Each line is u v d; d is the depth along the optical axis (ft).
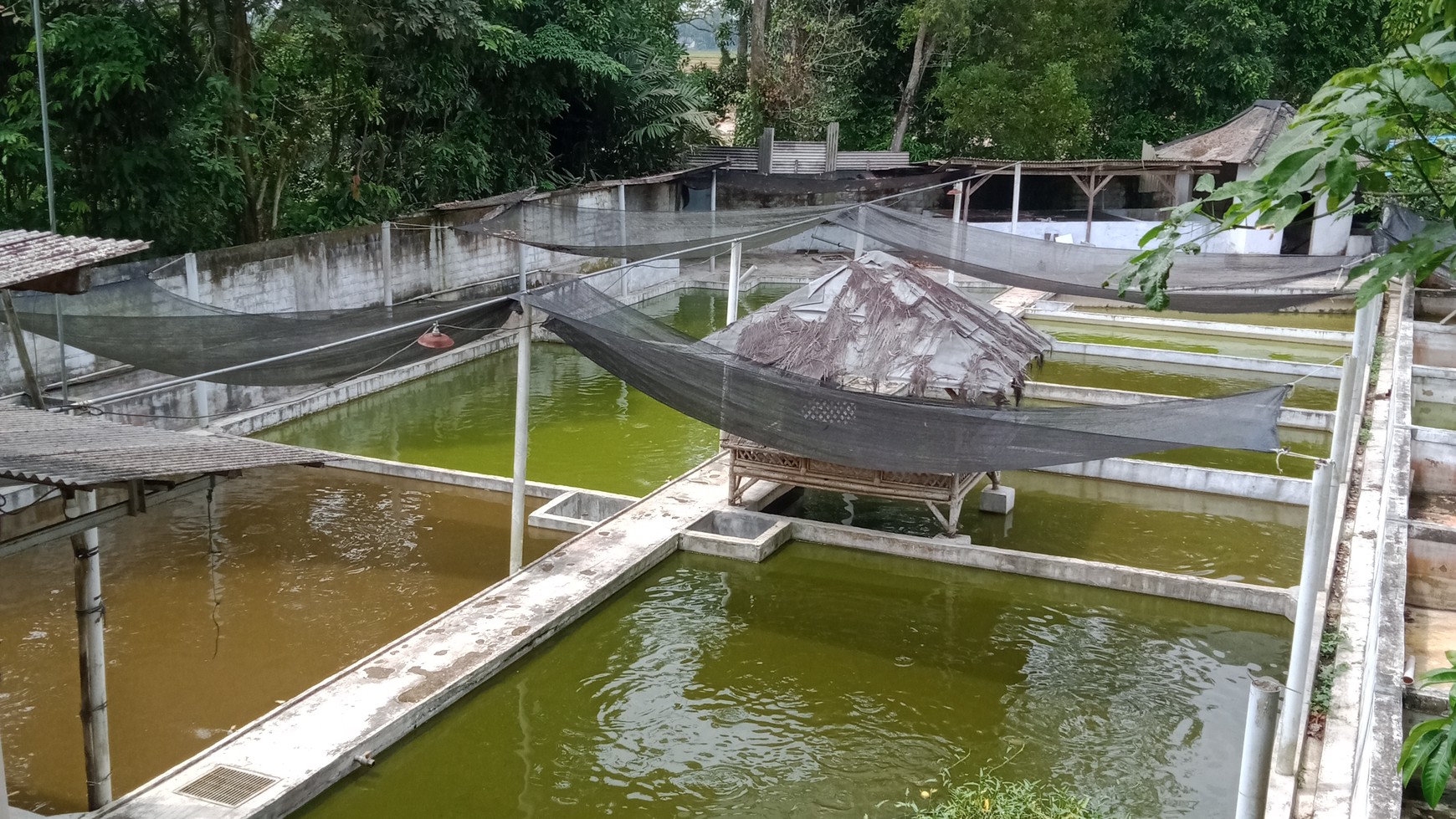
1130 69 117.08
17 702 31.60
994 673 34.63
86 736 25.34
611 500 47.06
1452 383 47.03
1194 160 100.53
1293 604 37.76
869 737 30.89
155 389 50.47
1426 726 10.71
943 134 119.96
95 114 53.26
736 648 35.99
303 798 27.07
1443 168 10.91
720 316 86.84
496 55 86.17
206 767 27.35
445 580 40.27
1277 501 49.70
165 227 59.62
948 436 35.32
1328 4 115.75
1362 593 32.07
